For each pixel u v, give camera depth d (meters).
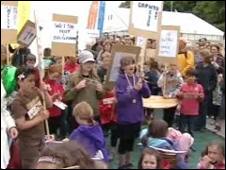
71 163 2.78
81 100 6.55
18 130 5.09
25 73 5.35
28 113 5.14
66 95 6.73
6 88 5.66
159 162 2.84
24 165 5.06
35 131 5.21
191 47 12.97
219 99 10.15
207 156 4.11
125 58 6.57
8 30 6.88
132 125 6.60
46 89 5.61
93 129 5.01
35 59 7.39
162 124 4.97
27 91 5.21
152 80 10.12
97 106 6.66
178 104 8.98
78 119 5.11
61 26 8.13
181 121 9.05
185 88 8.95
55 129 7.89
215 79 10.09
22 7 9.02
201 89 9.03
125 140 6.52
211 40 16.84
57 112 7.70
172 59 8.55
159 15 8.13
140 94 6.75
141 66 8.63
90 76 6.75
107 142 7.57
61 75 7.81
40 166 2.80
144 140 4.96
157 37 8.62
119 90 6.59
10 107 5.37
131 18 7.92
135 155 6.53
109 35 18.56
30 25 7.80
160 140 4.85
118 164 6.24
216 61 11.48
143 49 9.55
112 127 7.29
